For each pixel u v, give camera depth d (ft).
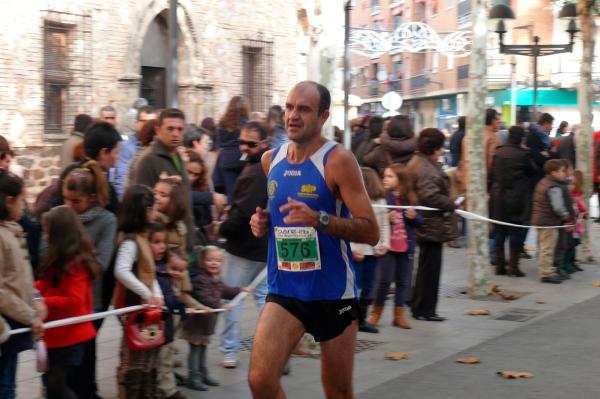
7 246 17.17
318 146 16.38
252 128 24.04
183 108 61.05
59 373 18.72
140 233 20.16
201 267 22.66
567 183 39.83
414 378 23.63
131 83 55.62
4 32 48.37
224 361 24.71
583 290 38.11
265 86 67.31
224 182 33.45
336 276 16.46
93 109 53.47
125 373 20.21
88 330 19.06
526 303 35.09
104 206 20.18
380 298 29.86
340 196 16.37
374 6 189.26
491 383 23.07
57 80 51.80
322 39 73.92
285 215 16.40
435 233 30.86
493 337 28.76
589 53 46.70
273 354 16.14
